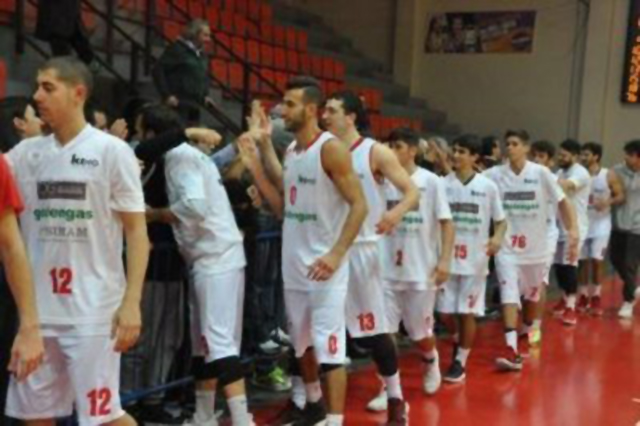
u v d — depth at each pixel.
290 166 3.71
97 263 2.69
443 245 4.71
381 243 4.53
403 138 4.64
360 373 5.37
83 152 2.66
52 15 5.54
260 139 3.96
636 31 12.02
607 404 4.89
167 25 8.75
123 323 2.66
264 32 11.56
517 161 5.86
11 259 2.45
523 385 5.27
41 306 2.67
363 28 14.34
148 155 3.58
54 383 2.72
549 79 12.92
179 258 3.94
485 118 13.44
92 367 2.69
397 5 13.98
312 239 3.64
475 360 5.93
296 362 4.16
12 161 2.72
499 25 13.25
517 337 6.34
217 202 3.68
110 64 6.85
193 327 3.76
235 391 3.66
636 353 6.32
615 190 7.87
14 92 5.96
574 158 7.73
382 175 4.02
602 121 12.40
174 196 3.57
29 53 6.53
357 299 4.01
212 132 3.69
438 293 5.27
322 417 3.97
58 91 2.62
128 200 2.71
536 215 5.90
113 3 7.24
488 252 5.20
